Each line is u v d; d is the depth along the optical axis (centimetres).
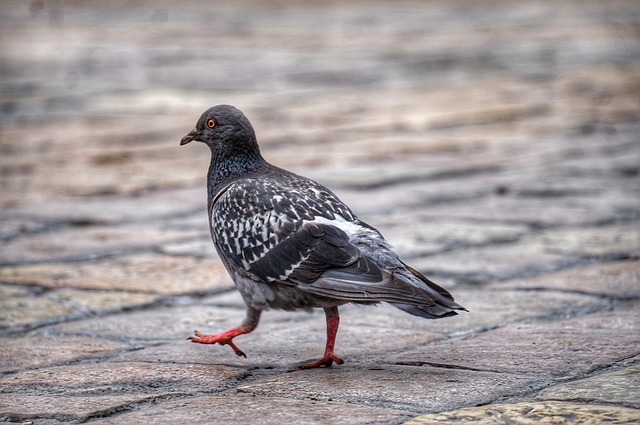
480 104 2491
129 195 1571
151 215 1424
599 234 1259
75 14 5744
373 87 2828
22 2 6544
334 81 2956
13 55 3688
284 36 4300
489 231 1290
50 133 2145
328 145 1995
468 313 934
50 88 2847
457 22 4953
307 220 745
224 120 845
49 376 759
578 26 4609
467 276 1080
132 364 791
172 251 1212
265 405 675
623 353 785
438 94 2667
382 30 4547
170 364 792
